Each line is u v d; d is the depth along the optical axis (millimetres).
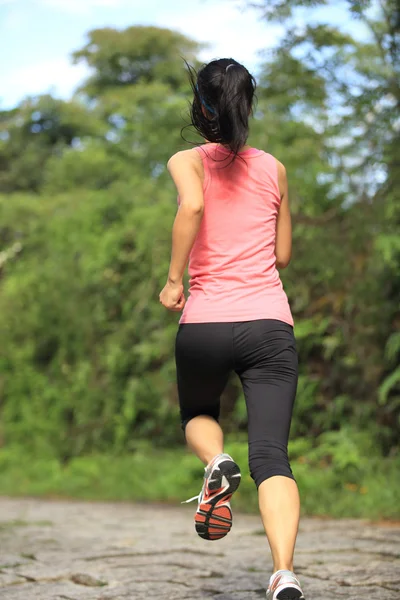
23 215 18781
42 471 12453
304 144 10141
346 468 8875
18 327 13859
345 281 9641
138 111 17312
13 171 34719
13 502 10430
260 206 3730
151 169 14883
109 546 6309
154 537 6785
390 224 9164
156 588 4723
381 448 9359
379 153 9102
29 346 13648
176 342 3721
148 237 11398
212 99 3686
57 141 35344
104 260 11992
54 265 13508
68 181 22594
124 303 12203
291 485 3414
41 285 13773
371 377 9406
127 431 12148
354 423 9578
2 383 13945
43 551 6102
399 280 9227
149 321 11727
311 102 9672
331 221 9844
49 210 16219
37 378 13492
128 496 10508
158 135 13445
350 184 9797
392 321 9344
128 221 12016
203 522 3635
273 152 10188
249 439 3551
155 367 12086
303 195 10094
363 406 9461
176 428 11852
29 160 34469
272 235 3770
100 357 12406
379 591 4457
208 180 3684
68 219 13344
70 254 13133
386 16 8516
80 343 12688
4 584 4906
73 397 12805
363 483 8586
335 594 4402
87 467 11727
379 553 5617
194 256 3715
